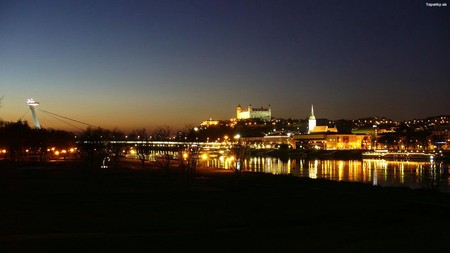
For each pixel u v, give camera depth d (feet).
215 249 138.31
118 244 142.20
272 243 146.82
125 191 296.92
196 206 229.04
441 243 147.74
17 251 130.93
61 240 145.79
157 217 192.85
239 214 206.08
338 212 215.51
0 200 236.22
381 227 177.17
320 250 137.90
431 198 272.10
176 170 518.37
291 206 234.58
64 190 294.46
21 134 622.13
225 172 525.75
